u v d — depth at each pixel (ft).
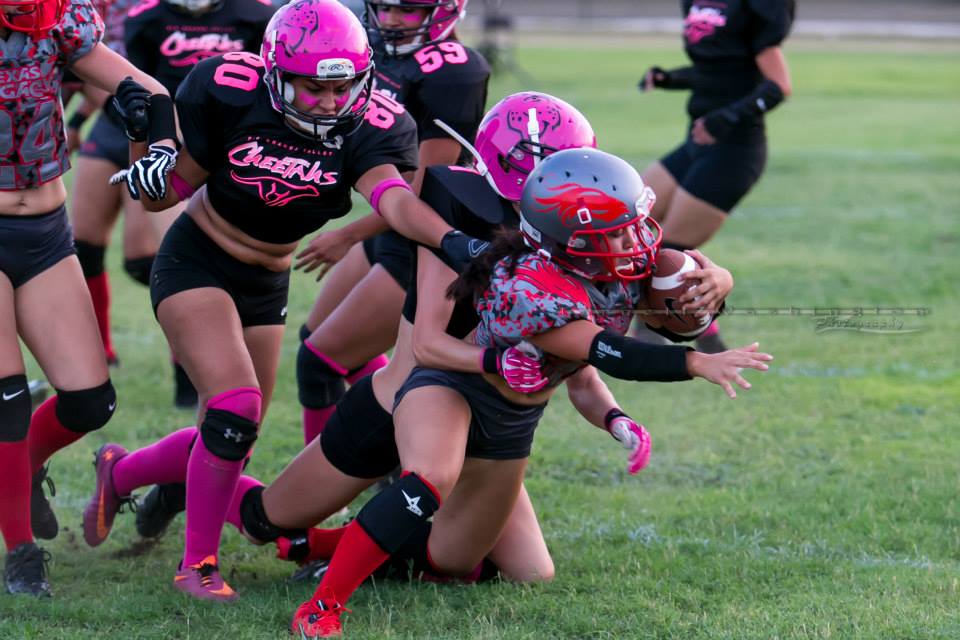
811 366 88.33
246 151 48.85
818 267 116.88
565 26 411.34
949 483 64.75
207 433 49.44
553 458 69.51
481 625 46.37
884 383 84.38
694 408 79.15
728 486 65.46
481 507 49.06
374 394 49.42
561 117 47.09
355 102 48.42
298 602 49.01
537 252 43.16
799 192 159.02
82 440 70.38
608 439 73.36
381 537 44.78
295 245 53.11
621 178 41.86
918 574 52.37
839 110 239.09
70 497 62.28
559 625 47.19
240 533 55.72
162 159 47.85
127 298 106.63
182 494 54.75
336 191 50.14
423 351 46.55
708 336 88.17
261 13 73.36
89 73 50.21
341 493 50.60
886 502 62.13
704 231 89.25
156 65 72.84
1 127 48.16
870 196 156.66
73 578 52.39
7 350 49.19
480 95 62.08
